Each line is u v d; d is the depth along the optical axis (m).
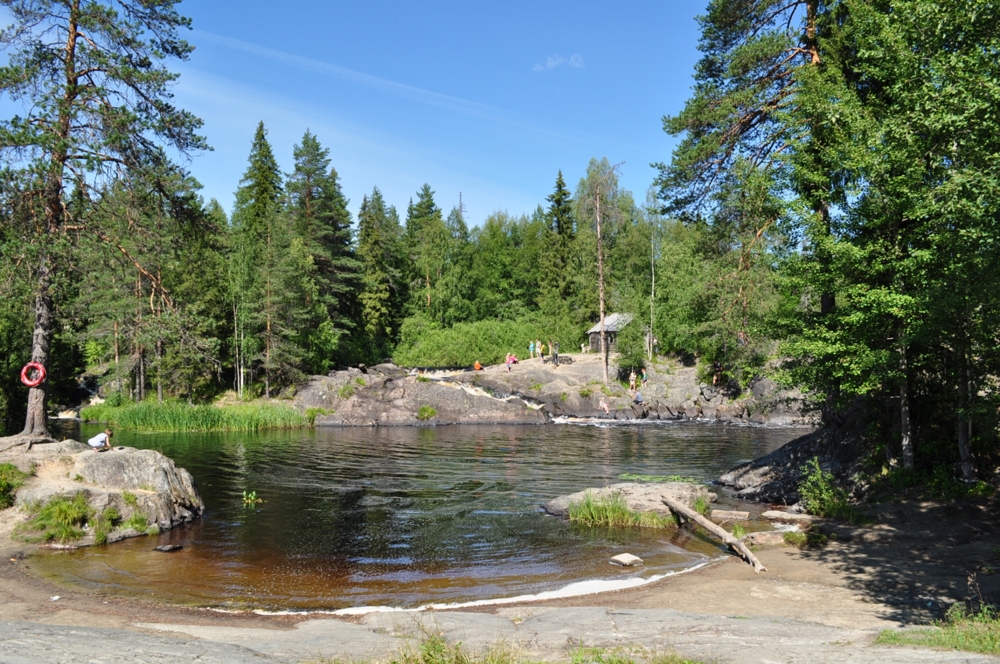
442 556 13.71
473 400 45.31
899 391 16.89
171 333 20.38
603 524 16.53
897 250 14.89
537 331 67.75
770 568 12.46
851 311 15.84
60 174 17.48
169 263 20.38
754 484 20.69
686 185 21.91
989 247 9.81
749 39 20.52
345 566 12.97
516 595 11.17
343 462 27.06
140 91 19.25
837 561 12.55
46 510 14.41
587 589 11.48
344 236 67.44
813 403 19.94
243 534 15.48
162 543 14.58
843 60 18.05
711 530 14.69
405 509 18.27
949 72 10.17
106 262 19.02
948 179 10.43
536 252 85.69
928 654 6.43
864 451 18.12
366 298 68.44
